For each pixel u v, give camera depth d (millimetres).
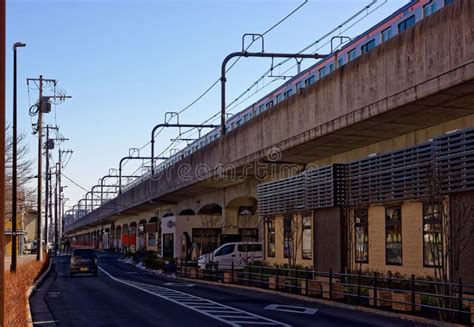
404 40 19000
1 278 5664
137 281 36625
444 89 17234
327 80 23984
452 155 19547
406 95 18891
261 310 20109
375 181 24766
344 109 22641
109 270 51906
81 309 20875
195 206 56406
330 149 28531
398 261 23750
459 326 15133
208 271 36125
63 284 33969
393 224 24172
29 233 98500
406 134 24641
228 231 48562
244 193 43812
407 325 15977
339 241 27250
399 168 22844
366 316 18188
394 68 19547
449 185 19469
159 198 58281
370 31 26641
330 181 27844
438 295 16125
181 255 51938
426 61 17984
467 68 16234
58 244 101938
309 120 25594
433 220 17891
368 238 25969
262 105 39062
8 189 44656
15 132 32125
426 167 20859
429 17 17891
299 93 26578
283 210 33969
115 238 132000
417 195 21672
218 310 20172
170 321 17500
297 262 32844
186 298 24672
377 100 20469
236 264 38781
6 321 12266
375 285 19688
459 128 21562
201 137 53000
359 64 21609
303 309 20297
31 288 27516
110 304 22516
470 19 16141
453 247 19250
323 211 29141
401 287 21891
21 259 56625
